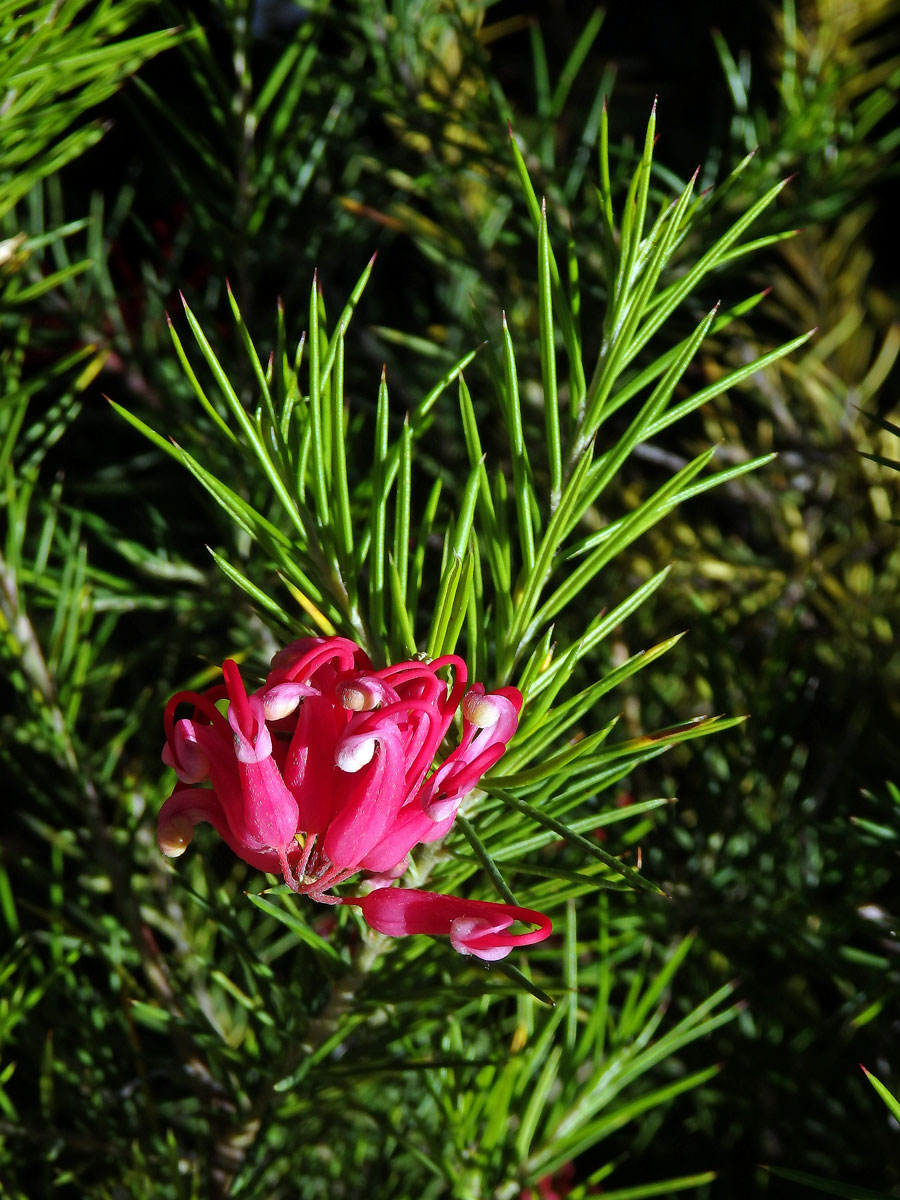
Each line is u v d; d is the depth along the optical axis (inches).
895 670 15.0
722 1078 13.6
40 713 12.2
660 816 13.1
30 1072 12.5
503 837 9.9
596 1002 11.6
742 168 9.9
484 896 10.5
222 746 9.2
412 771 9.1
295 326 15.2
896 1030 13.2
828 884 12.6
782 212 14.7
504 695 9.2
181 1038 12.0
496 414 16.1
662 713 14.1
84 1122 12.4
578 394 9.8
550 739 9.7
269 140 13.0
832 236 18.6
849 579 16.5
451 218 15.2
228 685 9.1
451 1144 11.5
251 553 13.2
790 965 13.3
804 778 15.1
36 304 14.0
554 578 14.4
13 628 12.0
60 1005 13.0
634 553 15.5
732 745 12.8
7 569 12.0
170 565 13.2
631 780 13.4
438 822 9.1
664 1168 14.1
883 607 15.5
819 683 15.3
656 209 14.5
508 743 9.6
